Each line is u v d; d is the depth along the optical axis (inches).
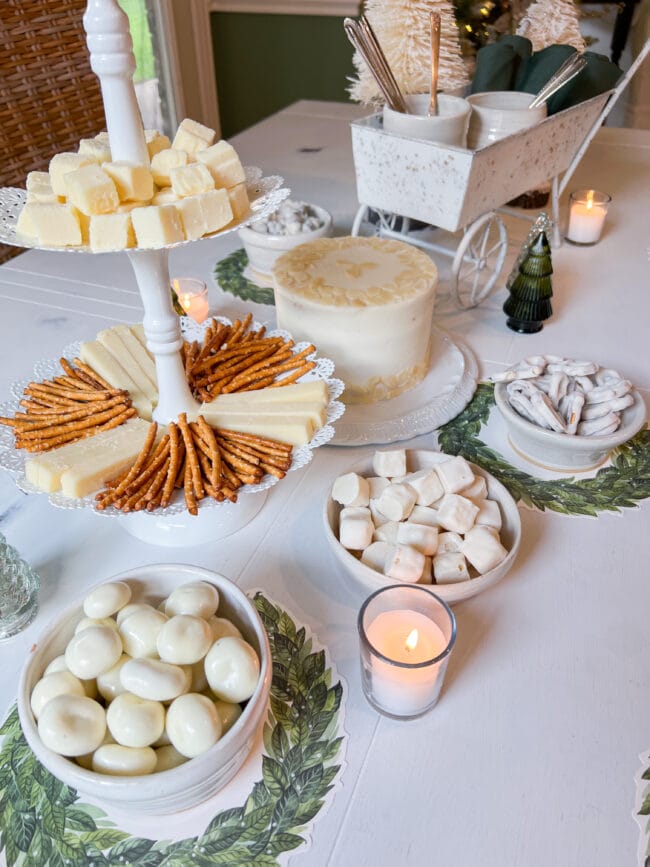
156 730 17.5
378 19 42.7
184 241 21.0
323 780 19.5
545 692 21.5
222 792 19.4
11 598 23.3
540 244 36.8
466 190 36.1
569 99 43.9
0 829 18.7
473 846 18.0
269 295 42.5
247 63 104.7
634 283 43.8
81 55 63.7
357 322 30.8
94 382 29.2
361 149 39.3
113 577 21.1
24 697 18.1
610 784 19.2
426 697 20.2
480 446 31.2
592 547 26.4
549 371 30.3
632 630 23.3
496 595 24.5
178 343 25.6
